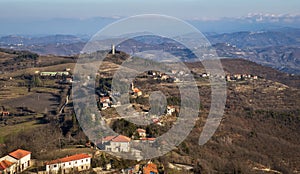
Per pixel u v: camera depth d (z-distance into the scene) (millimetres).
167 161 41594
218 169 48125
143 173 37781
